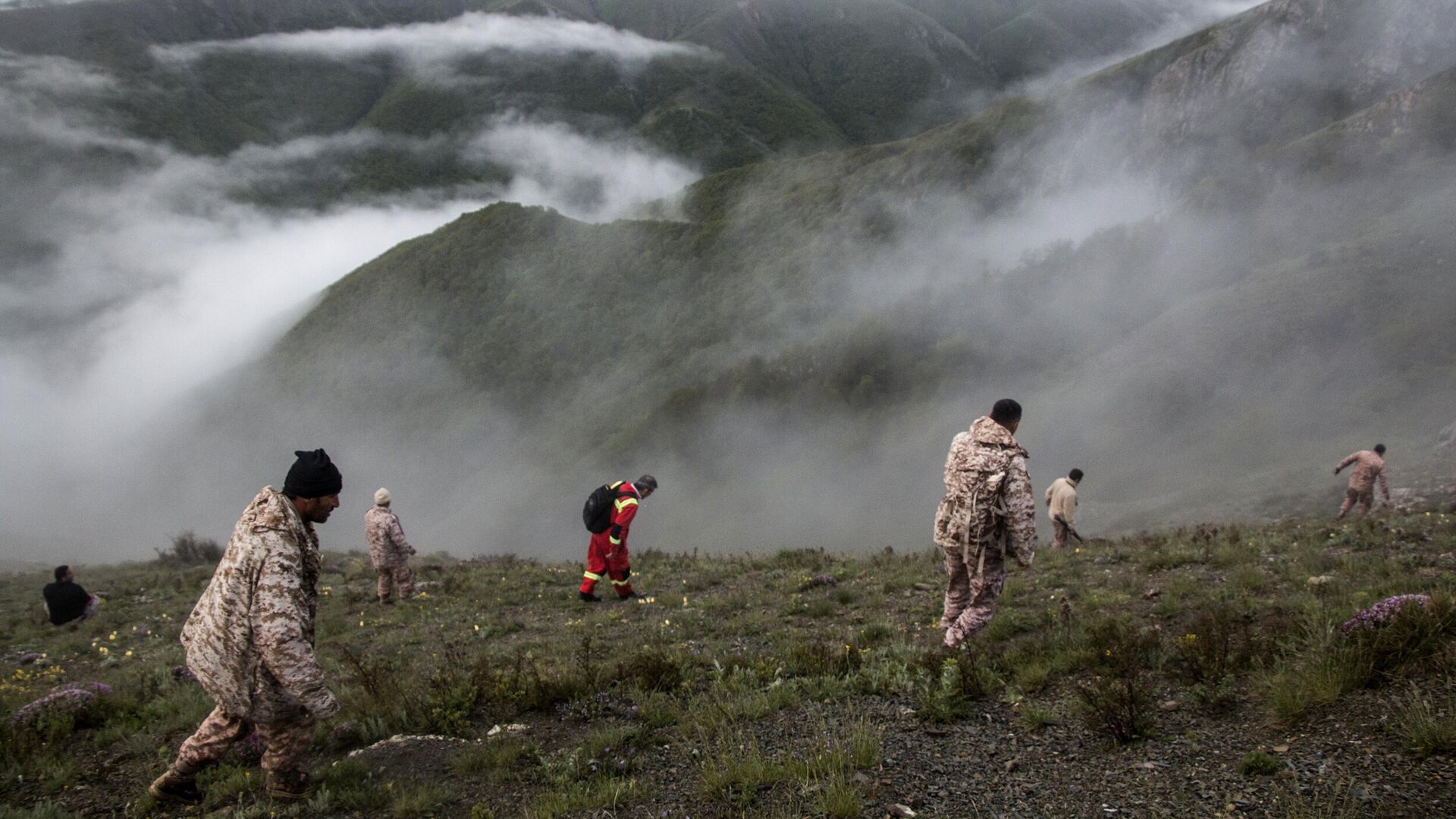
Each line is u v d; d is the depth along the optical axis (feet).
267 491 12.75
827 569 37.17
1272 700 13.33
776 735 14.70
